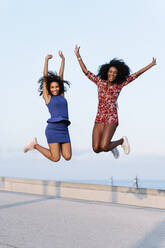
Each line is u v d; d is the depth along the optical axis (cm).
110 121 607
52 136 594
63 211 710
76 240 467
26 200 869
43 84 623
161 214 694
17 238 473
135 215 677
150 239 477
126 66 612
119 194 871
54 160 603
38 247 429
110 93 612
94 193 920
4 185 1171
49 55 630
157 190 788
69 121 598
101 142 601
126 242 459
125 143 641
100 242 458
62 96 623
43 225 561
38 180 1052
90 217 645
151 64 621
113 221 607
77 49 633
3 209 714
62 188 988
